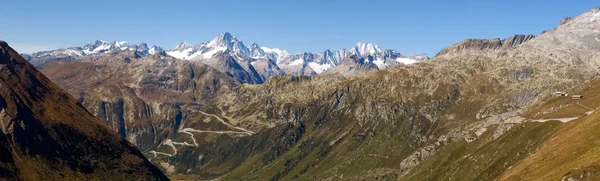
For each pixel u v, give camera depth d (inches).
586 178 6929.1
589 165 7126.0
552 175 7815.0
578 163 7662.4
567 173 7268.7
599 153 7618.1
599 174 6820.9
